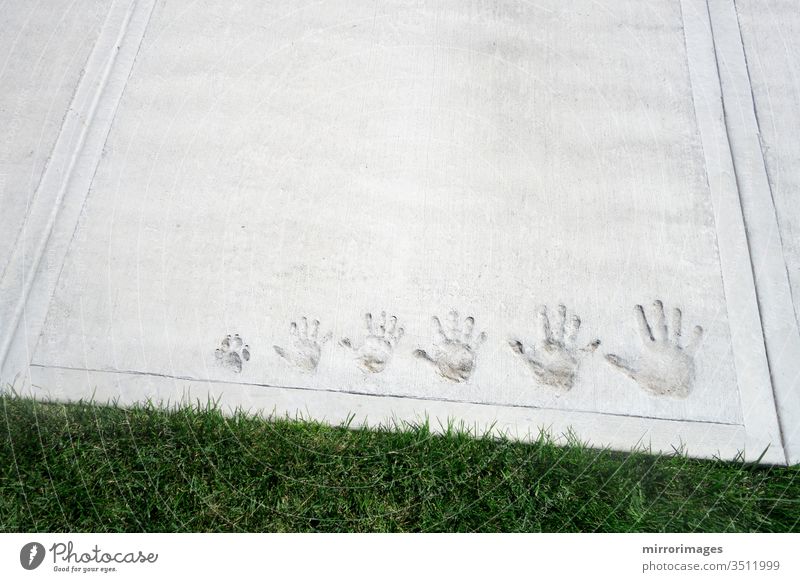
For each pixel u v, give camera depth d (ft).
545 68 8.38
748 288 6.92
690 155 7.74
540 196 7.48
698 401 6.36
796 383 6.44
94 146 7.70
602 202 7.43
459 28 8.71
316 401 6.39
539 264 7.06
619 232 7.25
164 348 6.57
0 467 5.90
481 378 6.49
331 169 7.64
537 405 6.37
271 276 6.98
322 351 6.61
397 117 8.01
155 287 6.88
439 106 8.09
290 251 7.13
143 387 6.39
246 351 6.60
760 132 7.89
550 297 6.88
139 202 7.37
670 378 6.47
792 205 7.40
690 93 8.18
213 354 6.57
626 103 8.11
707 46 8.54
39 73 8.20
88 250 7.06
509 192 7.50
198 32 8.61
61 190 7.39
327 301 6.86
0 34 8.49
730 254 7.11
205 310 6.78
